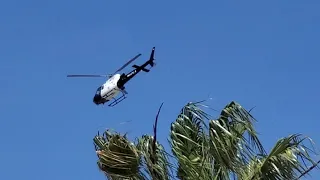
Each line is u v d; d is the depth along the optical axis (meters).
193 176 19.88
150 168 19.84
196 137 20.61
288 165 19.25
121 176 19.88
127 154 19.83
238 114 20.59
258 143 20.12
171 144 20.44
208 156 19.92
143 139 20.34
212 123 20.00
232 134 19.92
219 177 19.94
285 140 19.45
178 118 20.84
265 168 19.42
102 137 20.41
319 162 19.28
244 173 19.62
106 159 19.83
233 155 19.62
